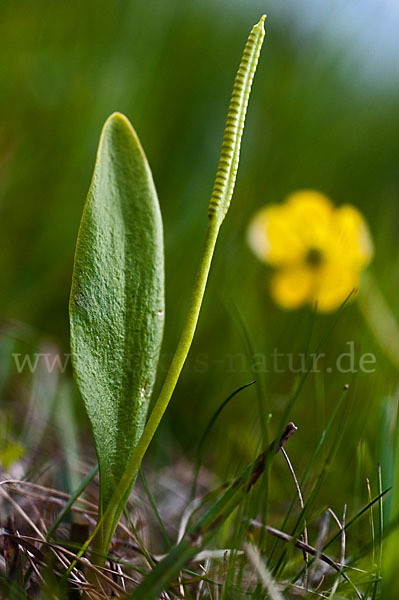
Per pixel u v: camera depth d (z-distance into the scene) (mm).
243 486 267
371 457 334
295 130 736
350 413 380
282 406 391
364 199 728
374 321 414
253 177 685
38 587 280
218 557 287
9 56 604
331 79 798
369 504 281
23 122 578
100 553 273
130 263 275
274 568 277
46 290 490
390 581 268
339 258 411
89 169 575
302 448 365
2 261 503
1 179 525
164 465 363
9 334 416
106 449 272
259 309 493
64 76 618
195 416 408
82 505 312
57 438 354
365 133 790
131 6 691
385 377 385
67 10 665
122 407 273
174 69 690
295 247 416
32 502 309
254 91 757
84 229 270
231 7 778
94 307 271
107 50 665
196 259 526
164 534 292
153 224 277
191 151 653
